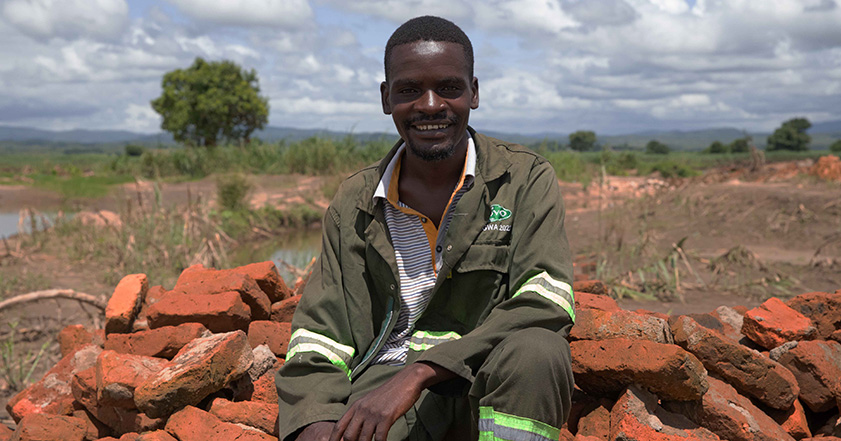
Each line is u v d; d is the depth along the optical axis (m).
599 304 2.63
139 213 9.66
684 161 37.81
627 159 28.62
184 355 2.30
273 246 10.17
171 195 15.09
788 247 8.28
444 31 1.98
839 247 8.01
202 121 33.59
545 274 1.90
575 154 19.78
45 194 17.12
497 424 1.71
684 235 9.18
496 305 2.01
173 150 24.08
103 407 2.43
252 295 2.81
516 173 2.05
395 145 2.18
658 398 2.15
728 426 2.06
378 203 2.11
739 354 2.19
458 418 2.00
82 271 7.61
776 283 6.37
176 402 2.17
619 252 7.66
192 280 3.02
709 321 2.77
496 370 1.72
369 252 2.11
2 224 12.90
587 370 2.14
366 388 2.02
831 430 2.36
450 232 2.00
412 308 2.08
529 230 1.96
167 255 7.71
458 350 1.78
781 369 2.22
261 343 2.68
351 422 1.70
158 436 2.08
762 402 2.26
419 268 2.07
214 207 11.92
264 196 14.42
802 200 9.88
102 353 2.39
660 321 2.20
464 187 2.03
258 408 2.20
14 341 5.06
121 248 8.03
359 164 19.73
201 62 34.41
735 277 6.67
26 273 7.20
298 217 12.38
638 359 2.01
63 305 6.04
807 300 2.72
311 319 2.11
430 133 1.97
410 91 1.98
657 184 14.56
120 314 2.80
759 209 9.94
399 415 1.70
